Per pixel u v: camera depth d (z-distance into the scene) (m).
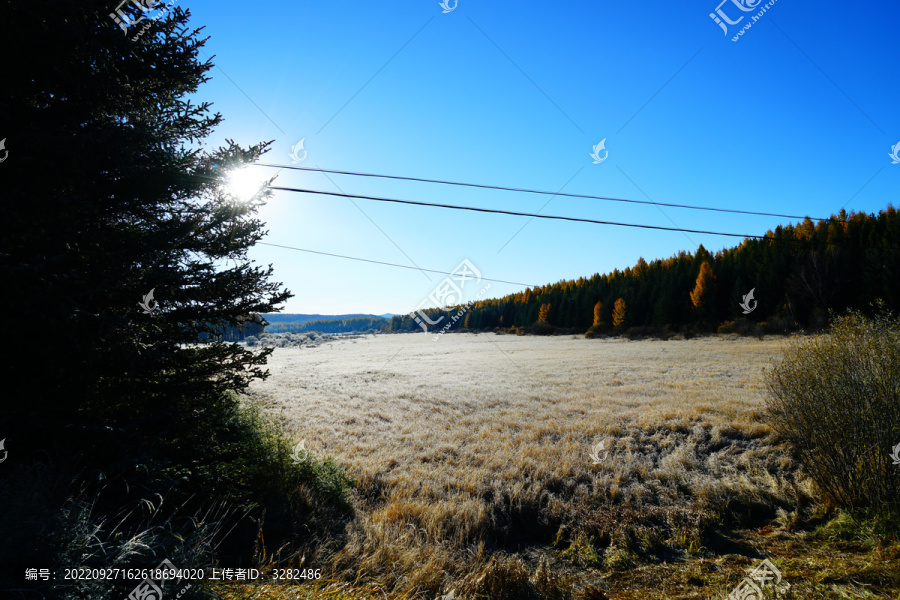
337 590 4.01
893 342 5.69
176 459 4.58
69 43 3.57
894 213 40.44
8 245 3.36
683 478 7.69
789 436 6.90
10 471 3.37
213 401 5.06
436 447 9.88
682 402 13.49
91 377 3.70
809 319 38.19
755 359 24.91
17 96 3.82
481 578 4.60
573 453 8.92
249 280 5.07
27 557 2.63
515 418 12.85
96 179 4.15
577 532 6.16
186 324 4.95
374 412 14.16
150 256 4.23
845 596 4.00
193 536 3.79
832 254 39.72
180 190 4.61
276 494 5.95
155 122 4.82
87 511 3.21
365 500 6.84
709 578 4.86
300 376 24.69
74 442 3.71
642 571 5.20
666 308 55.00
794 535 5.69
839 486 5.89
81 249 4.01
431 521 5.89
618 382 19.33
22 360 3.59
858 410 5.67
